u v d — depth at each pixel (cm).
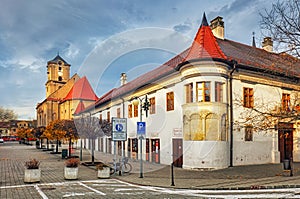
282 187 1035
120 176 1314
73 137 2498
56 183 1130
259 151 1862
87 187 1038
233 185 1063
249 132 1828
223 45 2148
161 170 1548
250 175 1336
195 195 895
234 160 1736
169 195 894
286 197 857
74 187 1037
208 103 1611
